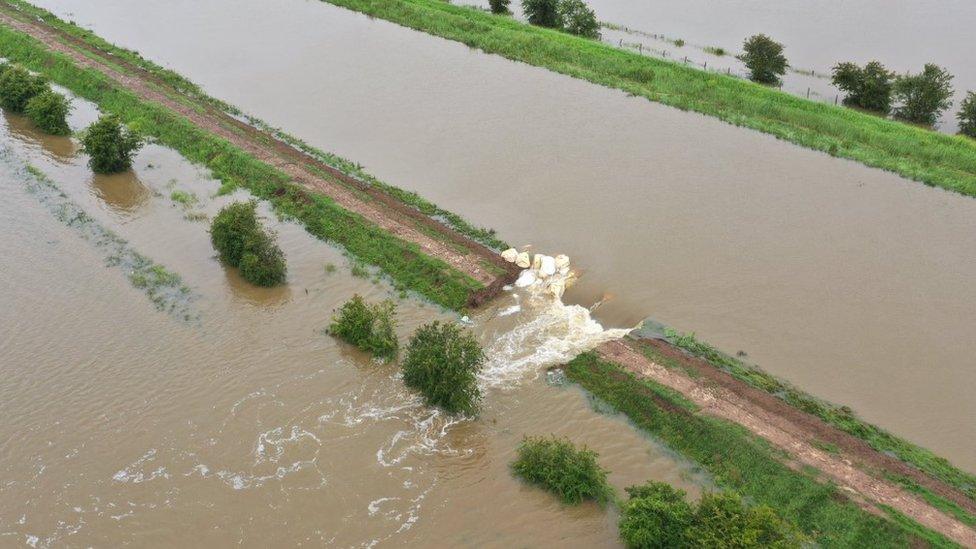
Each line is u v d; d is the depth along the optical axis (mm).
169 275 38094
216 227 38656
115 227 42250
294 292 37250
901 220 43062
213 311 35844
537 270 38000
